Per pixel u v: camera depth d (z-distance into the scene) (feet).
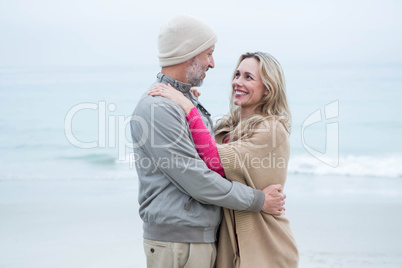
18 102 75.92
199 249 10.02
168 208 9.77
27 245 19.26
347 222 22.90
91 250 18.58
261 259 10.43
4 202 27.27
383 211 25.17
